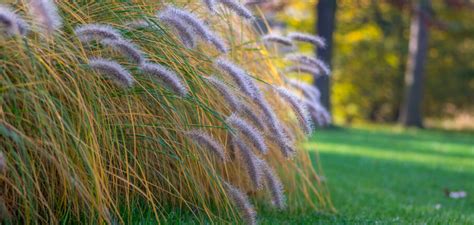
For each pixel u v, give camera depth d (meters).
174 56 3.35
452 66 24.67
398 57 24.98
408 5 18.72
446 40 24.27
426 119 25.75
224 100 3.57
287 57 4.38
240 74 3.31
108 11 3.26
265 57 4.33
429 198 5.89
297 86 4.52
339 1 21.77
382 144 12.38
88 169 2.90
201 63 3.63
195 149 3.34
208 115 3.56
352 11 23.38
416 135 16.53
